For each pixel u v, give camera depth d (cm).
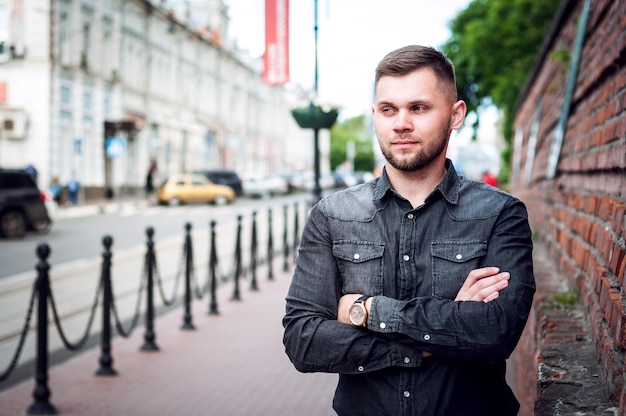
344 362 229
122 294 1270
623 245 278
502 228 232
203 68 6034
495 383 233
